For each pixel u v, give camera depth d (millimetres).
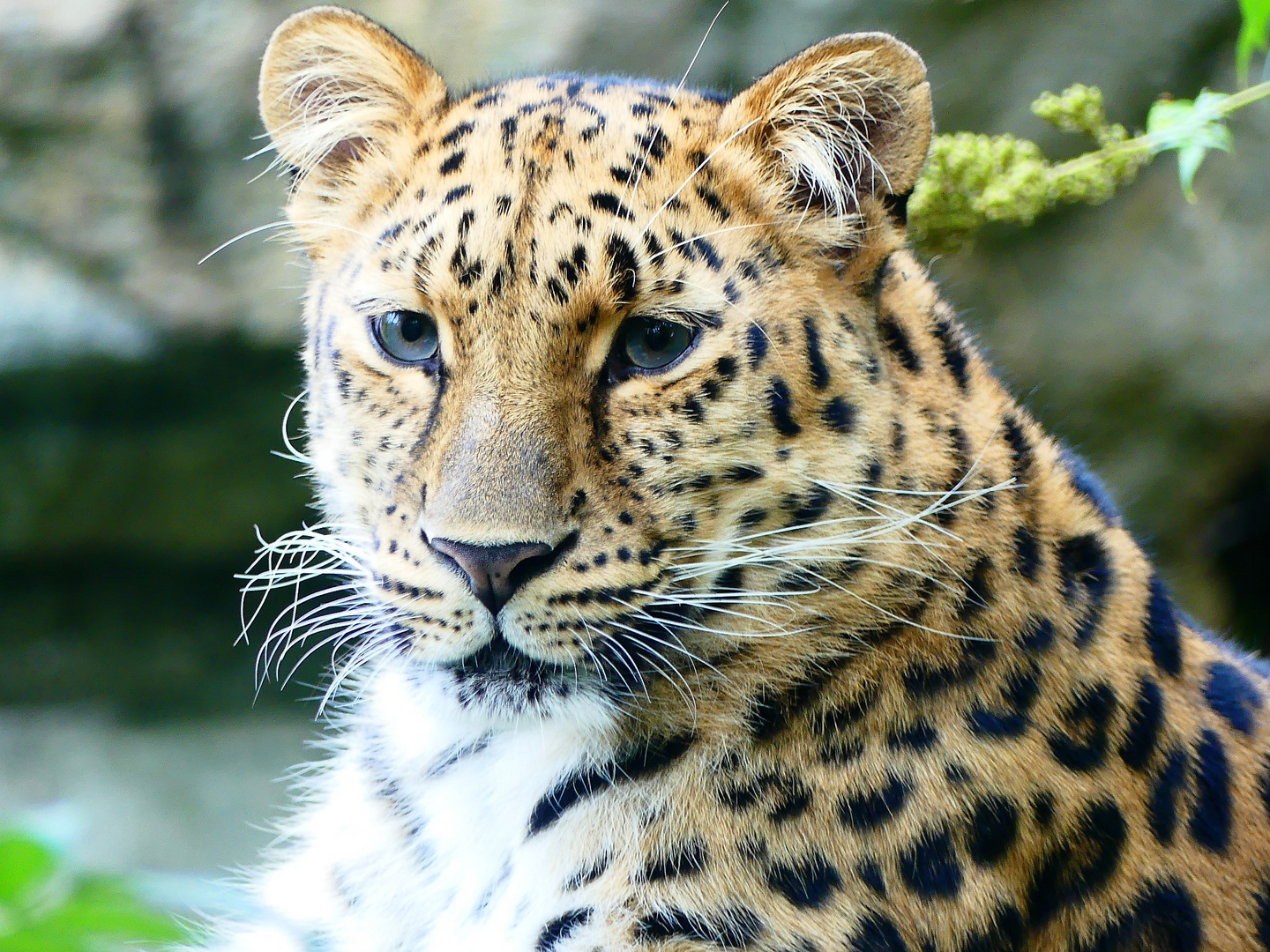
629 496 6754
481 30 16703
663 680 7082
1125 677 7148
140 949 8109
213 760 17875
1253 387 16562
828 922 6613
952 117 16422
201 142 16906
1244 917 7184
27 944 2910
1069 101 7566
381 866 8016
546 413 6617
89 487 17250
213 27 16953
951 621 6898
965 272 16734
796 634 6969
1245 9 7074
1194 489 17188
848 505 6809
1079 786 6887
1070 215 16609
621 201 6660
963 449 7082
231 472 17453
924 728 6832
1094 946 6961
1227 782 7332
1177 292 16562
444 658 6867
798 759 6902
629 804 7039
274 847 9500
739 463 6777
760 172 7059
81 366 16500
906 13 16281
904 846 6695
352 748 8703
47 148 16828
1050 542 7266
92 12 16938
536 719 7035
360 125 7707
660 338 6754
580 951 6781
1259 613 17906
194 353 16656
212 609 18359
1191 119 7480
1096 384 16828
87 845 16375
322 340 7609
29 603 18016
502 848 7445
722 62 16531
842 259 7070
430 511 6664
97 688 18359
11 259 16609
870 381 6895
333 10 7746
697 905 6695
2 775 17406
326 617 7711
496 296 6633
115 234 16766
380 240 7168
